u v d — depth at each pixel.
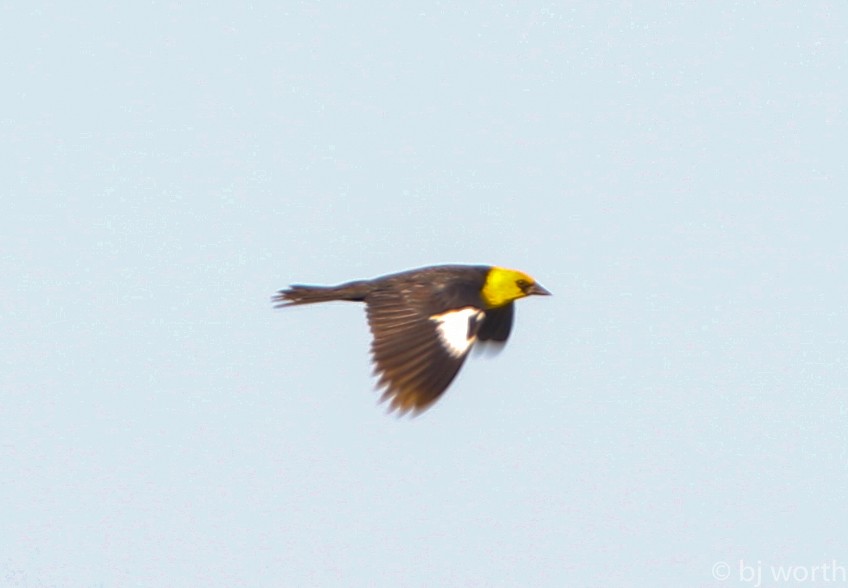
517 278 18.86
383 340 17.06
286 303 18.20
